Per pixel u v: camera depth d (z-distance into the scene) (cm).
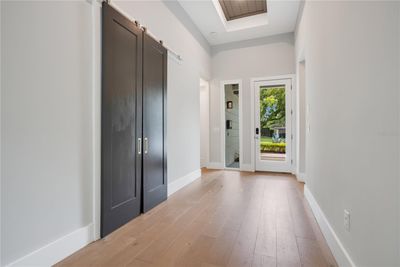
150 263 150
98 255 159
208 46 508
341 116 149
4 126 123
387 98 92
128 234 193
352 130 129
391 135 89
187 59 382
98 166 184
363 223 114
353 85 128
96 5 182
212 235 190
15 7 127
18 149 129
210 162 533
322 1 199
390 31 89
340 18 149
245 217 230
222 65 518
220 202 280
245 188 347
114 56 201
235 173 469
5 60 123
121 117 211
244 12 429
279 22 418
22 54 131
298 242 178
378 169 99
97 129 183
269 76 477
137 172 236
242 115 501
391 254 89
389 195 90
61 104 155
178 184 340
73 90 163
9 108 125
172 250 166
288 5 359
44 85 143
